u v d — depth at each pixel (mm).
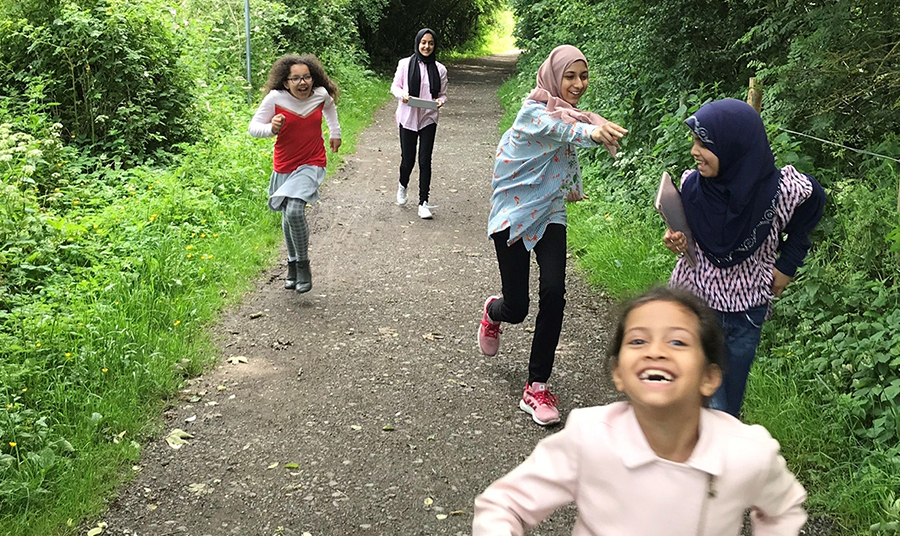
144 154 7328
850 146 5137
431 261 5742
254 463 3145
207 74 9703
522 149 3379
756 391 3416
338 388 3787
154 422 3395
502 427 3467
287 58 4812
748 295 2611
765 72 5344
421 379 3896
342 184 8062
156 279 4613
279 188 4871
